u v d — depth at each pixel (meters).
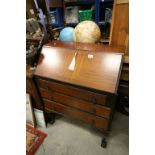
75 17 2.04
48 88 1.24
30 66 1.28
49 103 1.39
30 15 1.26
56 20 2.12
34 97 1.40
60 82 1.12
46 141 1.44
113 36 1.29
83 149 1.34
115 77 0.97
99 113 1.13
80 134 1.49
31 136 1.48
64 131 1.53
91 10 1.86
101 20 1.94
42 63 1.22
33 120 1.52
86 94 1.07
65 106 1.30
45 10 1.36
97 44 1.31
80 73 1.07
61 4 2.07
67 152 1.33
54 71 1.15
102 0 1.74
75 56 1.14
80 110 1.24
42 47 1.28
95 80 1.01
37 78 1.22
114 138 1.42
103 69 1.02
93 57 1.08
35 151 1.35
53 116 1.64
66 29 1.44
